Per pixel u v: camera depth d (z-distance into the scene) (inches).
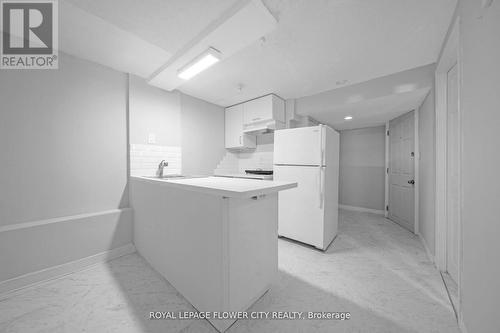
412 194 119.3
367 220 145.5
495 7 31.4
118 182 91.8
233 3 53.5
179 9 55.4
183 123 123.0
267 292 62.7
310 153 95.2
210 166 140.2
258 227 57.0
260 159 149.6
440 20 60.5
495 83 31.6
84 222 78.6
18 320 51.4
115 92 90.6
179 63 80.4
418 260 84.0
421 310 55.2
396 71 93.0
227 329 48.3
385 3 54.3
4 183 65.7
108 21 60.4
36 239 68.2
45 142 73.2
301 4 54.3
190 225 56.4
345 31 66.0
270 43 72.7
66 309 55.2
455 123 71.0
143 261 82.3
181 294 60.9
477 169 38.2
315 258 85.7
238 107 141.3
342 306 56.8
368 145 171.6
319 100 120.9
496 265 31.2
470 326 41.8
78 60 80.2
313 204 94.0
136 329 48.5
